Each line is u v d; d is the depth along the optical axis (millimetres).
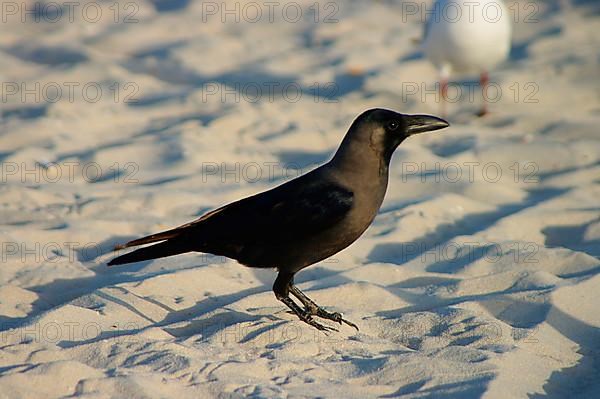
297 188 8500
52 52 20734
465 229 11508
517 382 7238
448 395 6957
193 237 8547
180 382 7117
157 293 9195
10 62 19922
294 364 7539
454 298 9195
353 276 9742
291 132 15414
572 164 13883
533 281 9297
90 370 7152
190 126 15641
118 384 6922
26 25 23234
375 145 8492
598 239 10984
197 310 8914
